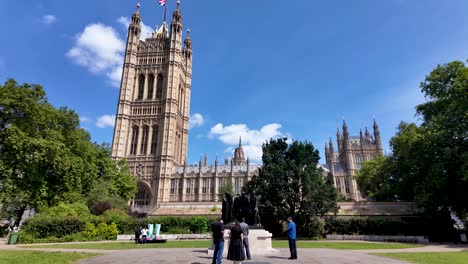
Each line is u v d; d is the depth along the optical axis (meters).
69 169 39.62
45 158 35.44
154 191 88.75
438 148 32.81
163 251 19.55
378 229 38.84
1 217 44.41
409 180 42.50
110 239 35.78
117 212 44.19
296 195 41.06
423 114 38.69
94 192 48.12
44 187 36.88
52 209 37.12
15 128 33.94
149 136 95.00
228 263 14.03
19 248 22.66
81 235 33.81
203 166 110.00
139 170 91.56
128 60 103.00
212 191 98.38
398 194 48.97
